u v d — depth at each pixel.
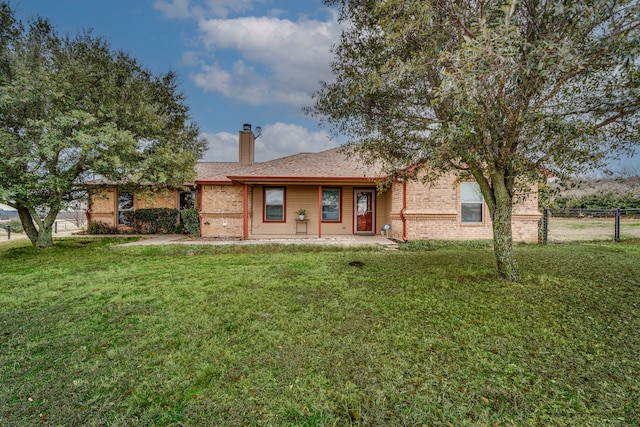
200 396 2.26
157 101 11.63
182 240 12.08
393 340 3.05
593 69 3.46
